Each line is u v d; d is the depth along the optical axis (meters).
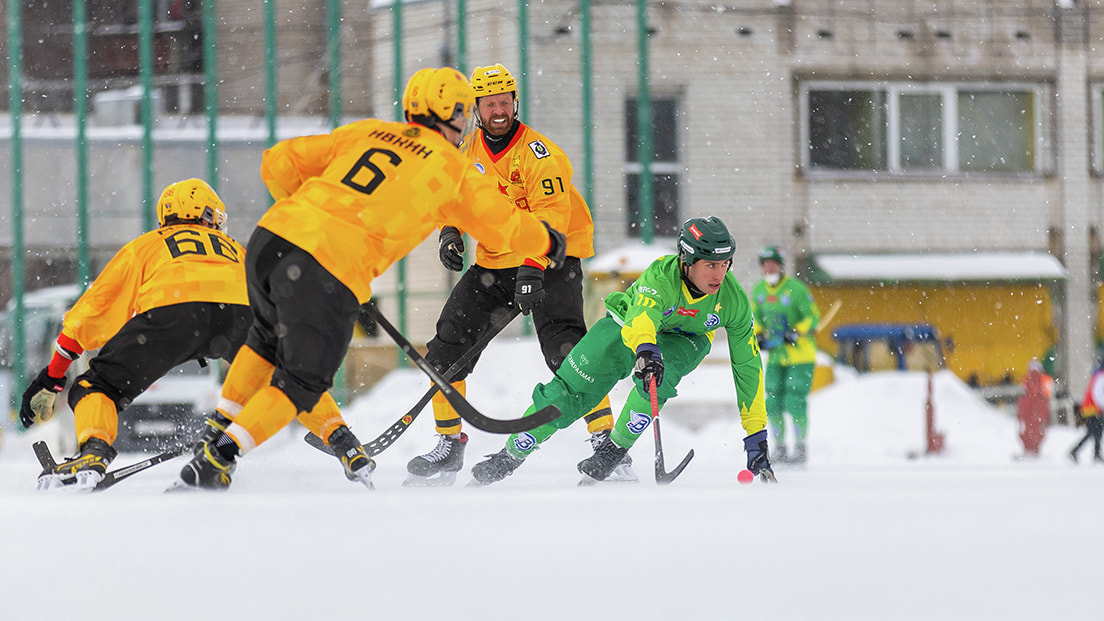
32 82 52.69
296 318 12.12
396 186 12.40
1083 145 69.00
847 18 65.81
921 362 66.88
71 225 52.22
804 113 65.12
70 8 52.88
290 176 13.06
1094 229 69.06
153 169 49.03
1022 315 68.25
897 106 66.69
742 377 16.38
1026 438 40.59
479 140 17.95
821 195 65.38
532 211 17.72
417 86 13.29
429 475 18.59
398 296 49.28
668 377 16.69
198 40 51.94
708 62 62.75
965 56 67.44
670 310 15.86
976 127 68.12
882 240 66.25
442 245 18.64
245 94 51.81
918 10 67.06
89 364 16.44
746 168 63.56
